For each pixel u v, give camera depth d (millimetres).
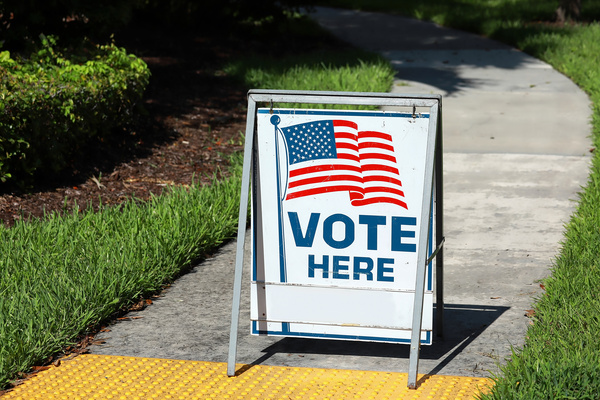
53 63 8781
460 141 9289
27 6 9656
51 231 5945
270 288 4203
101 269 5000
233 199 6695
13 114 6828
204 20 17797
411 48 16359
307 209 4113
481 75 13125
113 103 8289
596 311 4453
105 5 10109
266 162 4109
